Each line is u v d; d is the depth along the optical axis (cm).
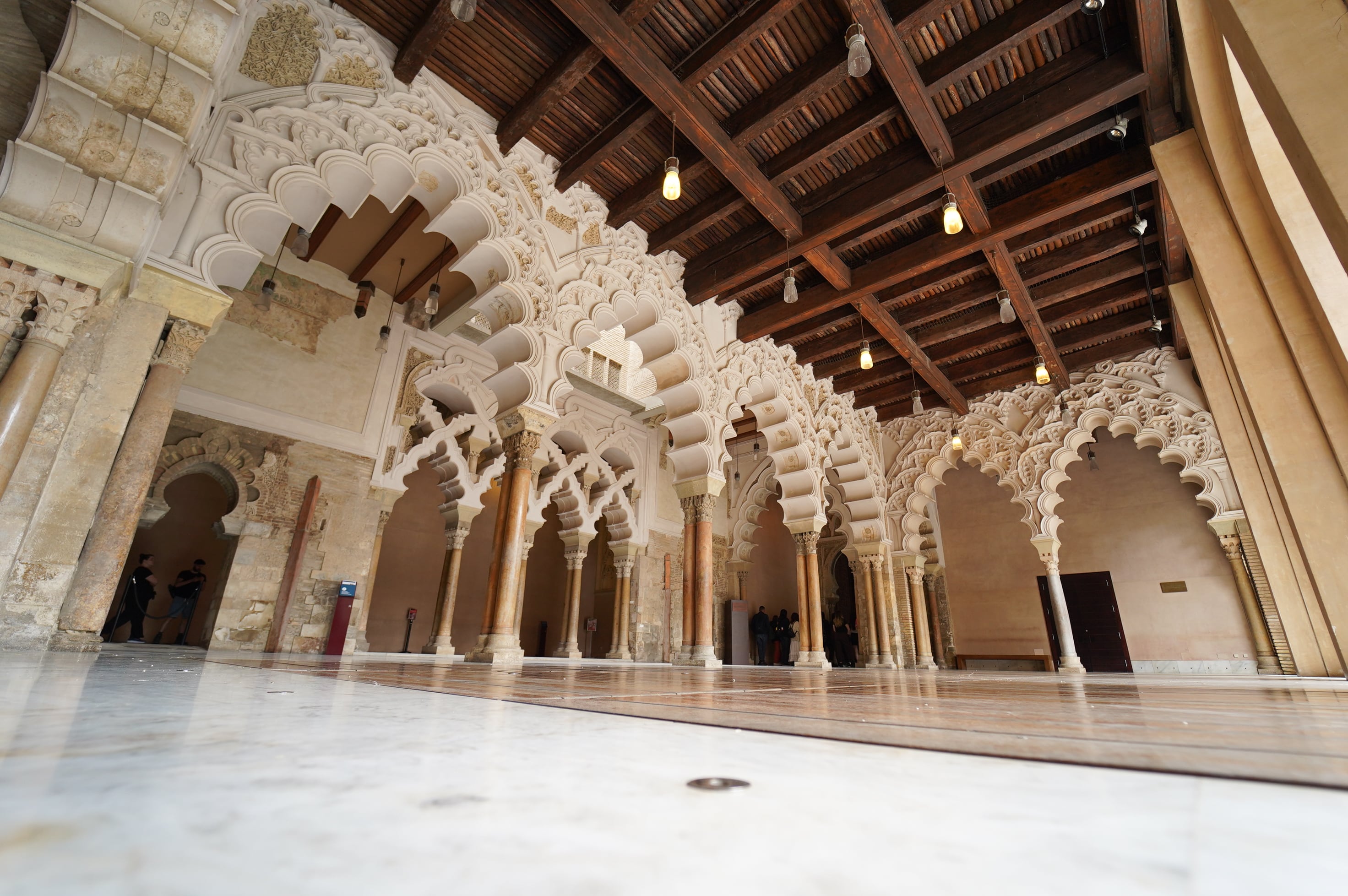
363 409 1087
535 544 1928
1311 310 479
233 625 871
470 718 121
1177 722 140
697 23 643
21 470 391
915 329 1181
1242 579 1155
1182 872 35
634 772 70
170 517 1286
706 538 924
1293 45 274
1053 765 80
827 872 34
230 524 900
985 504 1662
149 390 481
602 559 1859
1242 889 30
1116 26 656
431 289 1049
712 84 707
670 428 989
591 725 115
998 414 1388
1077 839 45
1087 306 1089
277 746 77
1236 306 569
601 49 623
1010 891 30
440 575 1722
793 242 884
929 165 771
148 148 426
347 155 623
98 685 164
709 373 988
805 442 1157
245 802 47
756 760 81
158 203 434
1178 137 609
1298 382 544
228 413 934
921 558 1455
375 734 91
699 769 73
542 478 1435
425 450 1163
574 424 1487
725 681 402
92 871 25
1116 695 292
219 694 156
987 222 852
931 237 929
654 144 795
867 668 1320
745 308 1112
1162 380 1216
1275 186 461
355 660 602
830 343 1187
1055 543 1276
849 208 830
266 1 591
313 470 999
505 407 754
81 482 415
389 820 45
